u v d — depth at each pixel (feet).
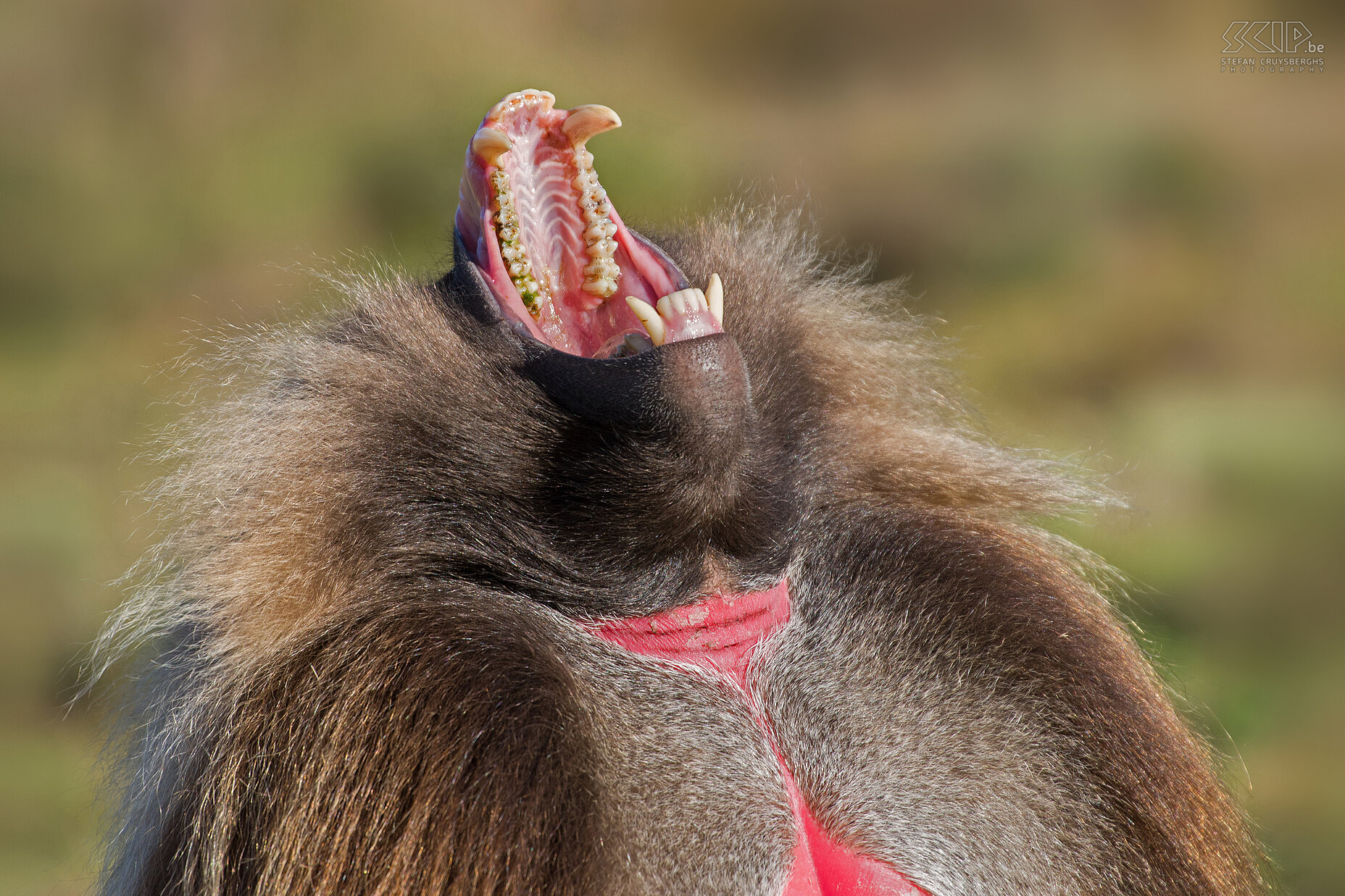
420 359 32.04
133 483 88.17
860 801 30.32
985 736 30.94
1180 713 36.73
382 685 27.48
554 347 32.45
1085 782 30.83
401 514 31.09
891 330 39.88
